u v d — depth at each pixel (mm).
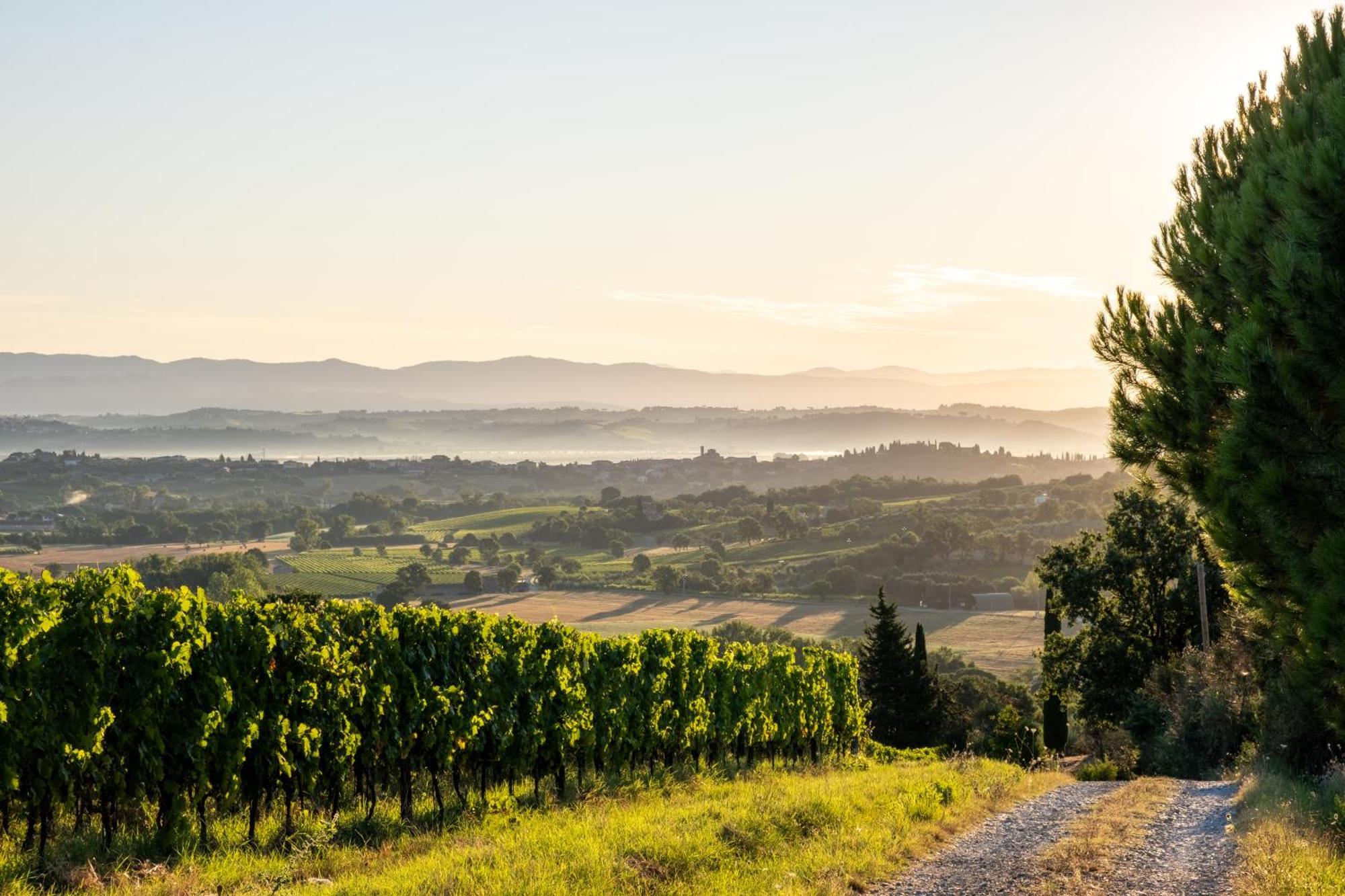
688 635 24469
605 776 19828
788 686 29156
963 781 19891
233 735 12117
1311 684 11914
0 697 10156
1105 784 23875
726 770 23922
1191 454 12992
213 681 12000
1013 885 10664
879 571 192625
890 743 58281
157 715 11508
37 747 10398
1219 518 12180
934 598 170250
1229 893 10430
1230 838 14047
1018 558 199375
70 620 10875
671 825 12078
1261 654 26281
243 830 12633
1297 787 18062
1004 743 41406
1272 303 11336
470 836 12711
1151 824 15734
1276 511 10906
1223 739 31500
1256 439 11164
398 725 14641
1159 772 33625
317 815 13625
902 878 10969
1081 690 48375
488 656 16609
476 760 16547
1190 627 46188
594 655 20422
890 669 58781
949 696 64125
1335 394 10461
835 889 9797
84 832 11406
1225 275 12289
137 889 9359
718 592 182875
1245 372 11055
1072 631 137625
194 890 9453
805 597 176375
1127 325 14102
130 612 11414
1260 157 12453
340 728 13641
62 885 9500
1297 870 10398
